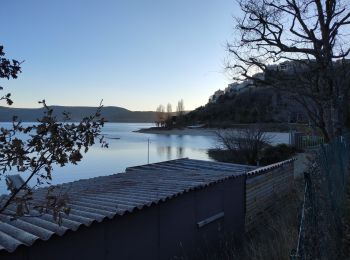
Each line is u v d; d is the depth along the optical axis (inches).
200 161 584.7
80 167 1274.6
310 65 631.2
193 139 3523.6
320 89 623.2
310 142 1066.1
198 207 360.8
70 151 104.2
